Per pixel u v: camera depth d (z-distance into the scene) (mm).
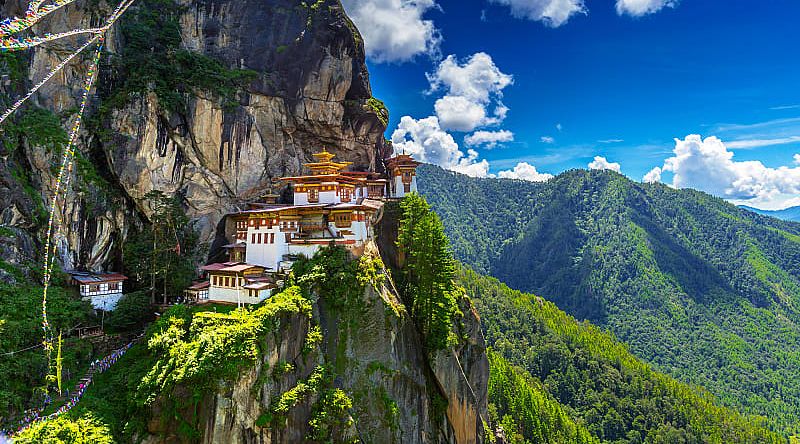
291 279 55875
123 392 44688
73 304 53750
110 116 65000
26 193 57188
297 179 70875
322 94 82750
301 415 46281
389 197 89875
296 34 80938
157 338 47344
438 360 60125
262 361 44875
